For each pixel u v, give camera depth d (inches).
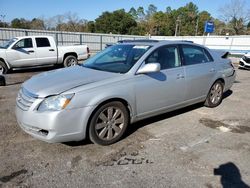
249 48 1094.4
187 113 202.2
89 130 134.0
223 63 222.1
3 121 176.6
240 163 126.4
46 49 442.9
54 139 123.7
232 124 181.2
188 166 122.4
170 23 3223.4
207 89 206.4
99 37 1117.1
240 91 295.7
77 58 494.3
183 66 180.2
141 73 150.2
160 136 156.3
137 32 2534.5
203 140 152.3
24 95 132.4
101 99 131.5
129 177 112.3
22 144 140.8
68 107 122.9
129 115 150.9
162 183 108.5
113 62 165.9
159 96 162.2
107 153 133.0
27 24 2038.6
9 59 402.3
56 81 137.8
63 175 112.6
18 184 105.4
